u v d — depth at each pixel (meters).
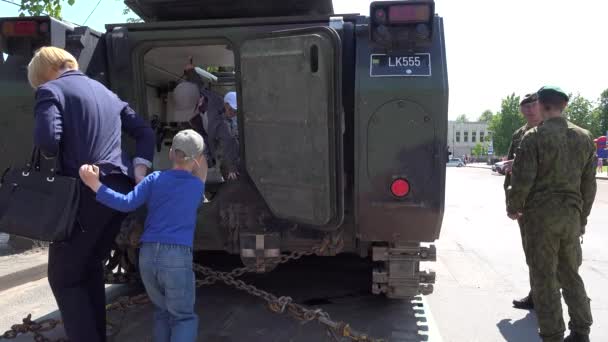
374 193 3.30
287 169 3.42
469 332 4.04
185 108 4.66
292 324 4.13
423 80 3.20
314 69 3.18
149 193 2.93
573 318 3.63
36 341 3.48
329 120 3.15
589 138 3.57
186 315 2.95
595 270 6.12
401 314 4.39
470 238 8.37
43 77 2.98
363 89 3.22
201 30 3.65
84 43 3.63
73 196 2.72
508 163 4.53
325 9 4.05
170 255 2.85
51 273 2.97
